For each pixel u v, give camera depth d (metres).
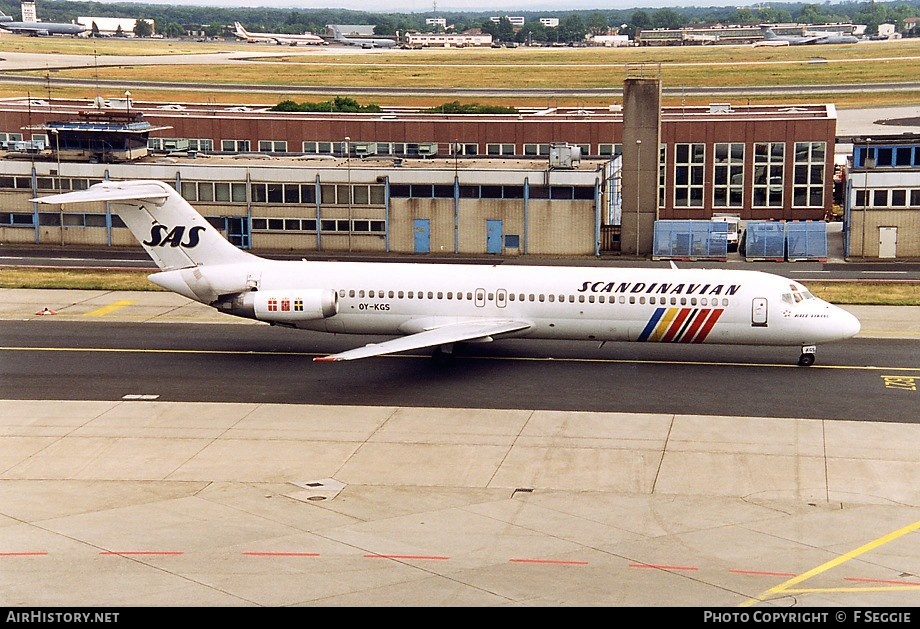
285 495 94.56
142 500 93.31
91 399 122.94
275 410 118.94
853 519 88.94
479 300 135.50
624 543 83.81
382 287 136.88
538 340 150.62
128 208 138.88
